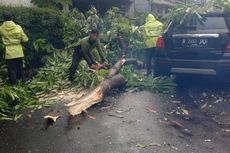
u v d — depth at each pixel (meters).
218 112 5.82
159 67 7.46
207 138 4.64
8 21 7.24
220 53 6.76
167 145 4.35
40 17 9.63
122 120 5.25
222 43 6.74
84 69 7.88
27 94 6.63
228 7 7.25
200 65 6.90
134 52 11.20
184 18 7.21
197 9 7.41
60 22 10.42
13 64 7.34
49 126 5.05
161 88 7.21
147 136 4.63
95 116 5.41
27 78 8.59
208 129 5.00
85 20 12.01
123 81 7.14
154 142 4.43
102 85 6.37
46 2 11.81
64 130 4.87
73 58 7.63
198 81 8.16
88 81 7.43
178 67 7.14
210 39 6.80
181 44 7.08
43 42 9.28
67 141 4.48
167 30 7.44
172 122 5.24
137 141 4.45
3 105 5.82
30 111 5.85
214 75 6.93
